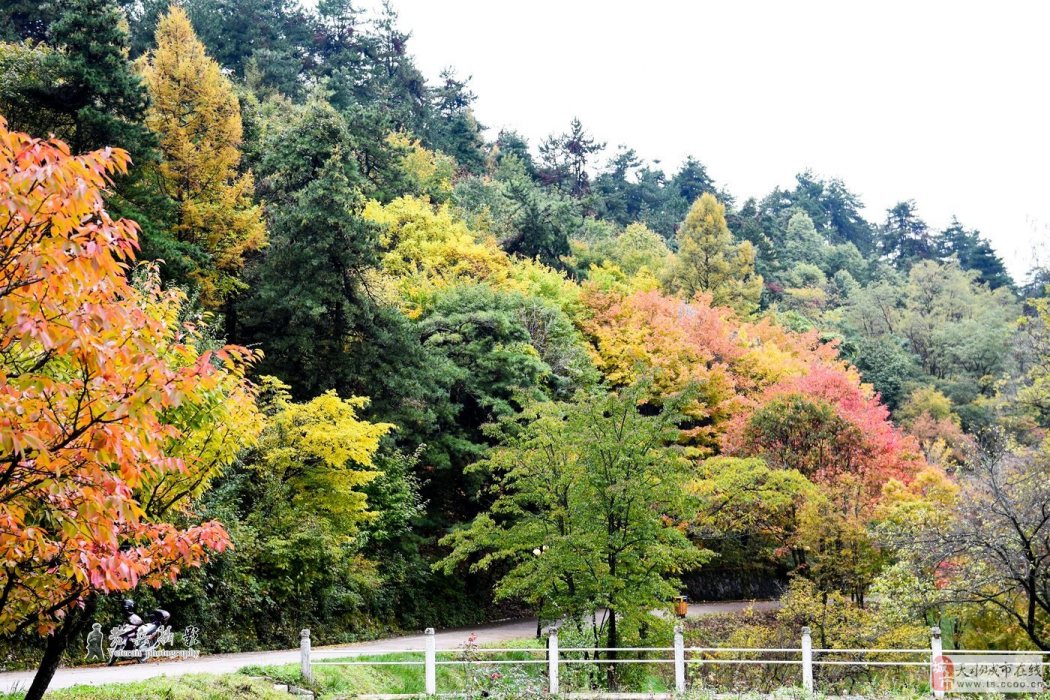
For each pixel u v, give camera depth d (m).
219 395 9.78
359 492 26.09
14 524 7.43
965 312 83.75
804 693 16.14
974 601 18.48
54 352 7.23
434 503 34.38
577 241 67.94
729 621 27.14
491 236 51.03
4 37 44.94
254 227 35.81
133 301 8.46
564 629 21.89
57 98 28.64
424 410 31.73
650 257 69.62
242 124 46.31
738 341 48.41
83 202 6.99
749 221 103.44
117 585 7.89
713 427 41.62
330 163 33.47
